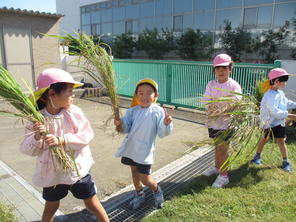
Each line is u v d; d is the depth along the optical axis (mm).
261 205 2801
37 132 1812
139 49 17641
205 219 2582
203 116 7098
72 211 2766
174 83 8000
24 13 9641
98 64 2533
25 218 2633
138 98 2633
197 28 15289
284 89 5816
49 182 2006
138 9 18312
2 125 6152
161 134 2561
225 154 3080
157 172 3686
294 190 3100
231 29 13797
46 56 10578
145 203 2902
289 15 11617
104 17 21047
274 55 12242
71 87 1985
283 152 3633
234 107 2693
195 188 3180
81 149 2094
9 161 4094
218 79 3291
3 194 3068
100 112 7480
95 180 3482
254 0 12680
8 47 9570
